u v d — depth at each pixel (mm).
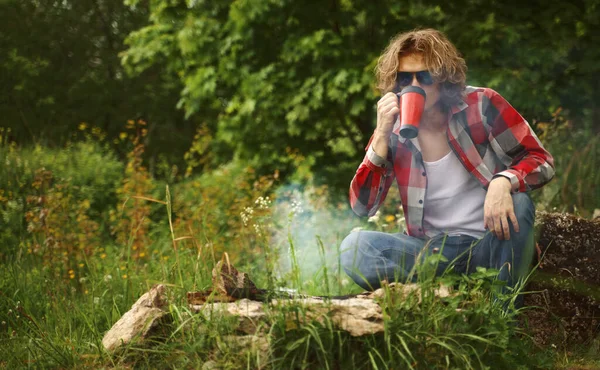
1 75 19141
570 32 8188
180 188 9703
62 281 4555
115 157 11453
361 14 9266
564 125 6793
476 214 3123
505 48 8469
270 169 10586
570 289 3314
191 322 2828
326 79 8977
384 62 3105
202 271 4004
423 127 3154
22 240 6020
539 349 3117
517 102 7855
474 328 2676
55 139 19000
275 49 9672
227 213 7062
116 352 2945
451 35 8484
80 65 21359
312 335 2521
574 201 5500
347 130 10234
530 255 2975
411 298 2676
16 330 3670
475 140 3098
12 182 8305
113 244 7109
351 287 4164
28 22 20453
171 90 21328
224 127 10406
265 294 2885
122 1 21406
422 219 3168
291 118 9289
